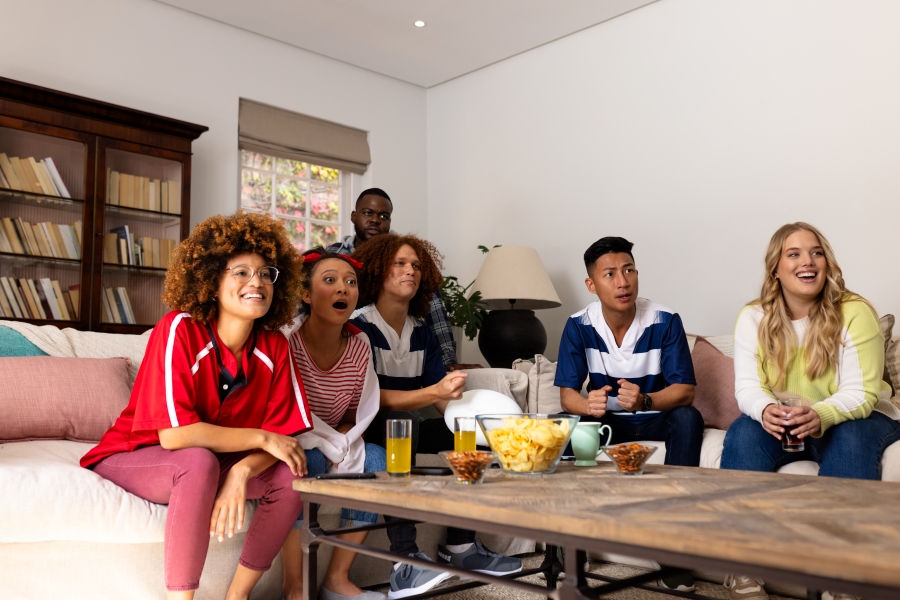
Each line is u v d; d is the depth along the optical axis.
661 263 3.85
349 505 1.19
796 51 3.44
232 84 4.21
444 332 3.20
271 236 1.66
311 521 1.28
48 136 3.25
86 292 3.31
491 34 4.36
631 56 4.06
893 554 0.67
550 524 0.88
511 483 1.20
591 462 1.55
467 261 4.81
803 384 2.01
